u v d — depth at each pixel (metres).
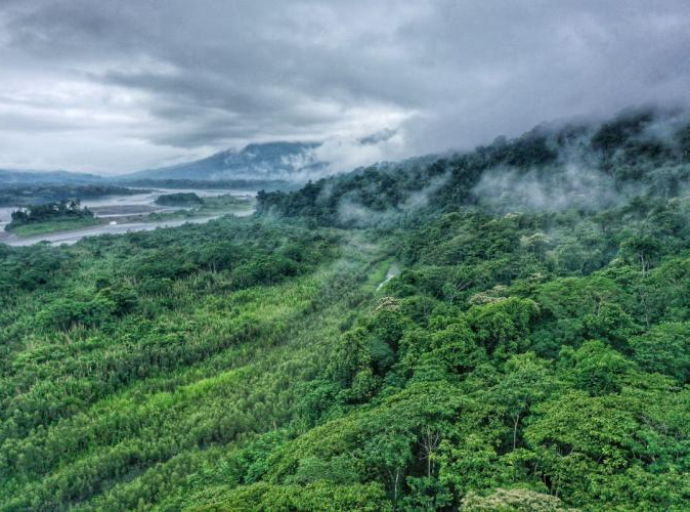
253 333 59.91
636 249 61.72
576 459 22.23
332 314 66.44
